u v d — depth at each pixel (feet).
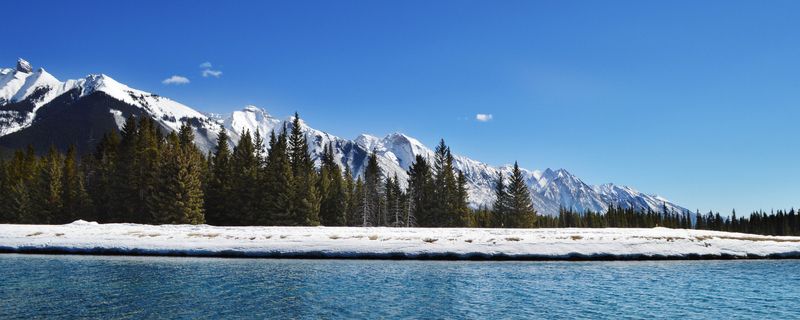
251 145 316.81
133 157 280.51
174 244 161.89
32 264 128.57
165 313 75.25
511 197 371.15
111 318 71.61
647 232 220.02
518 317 75.92
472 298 90.33
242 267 129.49
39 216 276.00
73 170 305.53
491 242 169.27
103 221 284.82
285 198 280.72
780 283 110.52
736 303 87.61
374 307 81.71
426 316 75.97
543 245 167.84
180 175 256.32
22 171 322.14
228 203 288.51
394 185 384.06
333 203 329.31
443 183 343.87
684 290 100.32
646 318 76.13
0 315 72.69
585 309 81.76
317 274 118.32
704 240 188.24
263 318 73.15
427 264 141.90
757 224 613.52
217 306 80.74
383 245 163.22
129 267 125.70
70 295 87.81
